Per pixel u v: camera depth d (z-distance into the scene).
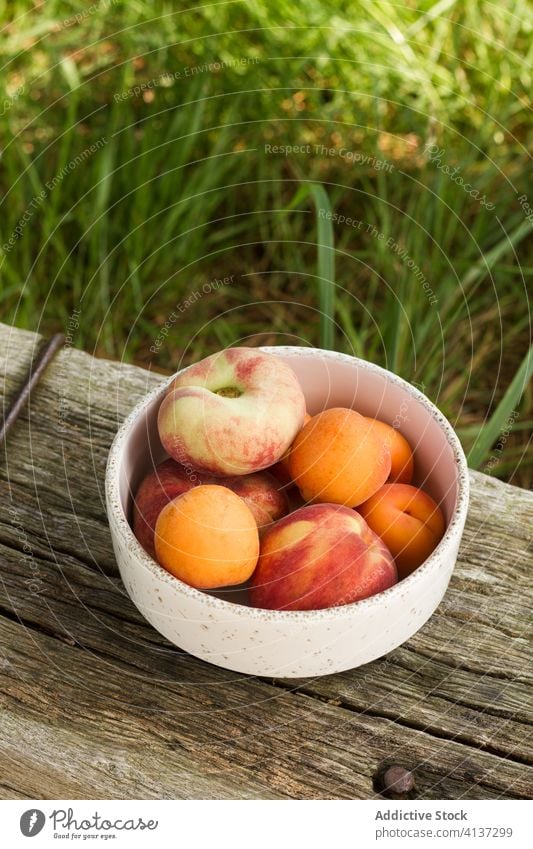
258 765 0.83
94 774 0.83
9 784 0.83
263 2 1.45
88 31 1.57
